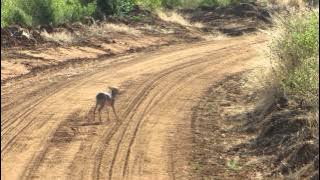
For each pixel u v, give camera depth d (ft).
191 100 92.17
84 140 70.28
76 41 151.33
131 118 80.64
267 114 75.15
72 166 61.31
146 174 59.00
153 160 63.16
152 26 191.21
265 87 84.79
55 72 118.73
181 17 210.38
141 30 183.11
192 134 72.69
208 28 204.74
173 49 157.79
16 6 160.25
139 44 163.22
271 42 89.97
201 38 185.37
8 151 66.13
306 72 74.90
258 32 196.85
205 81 108.99
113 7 194.59
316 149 57.82
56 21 164.25
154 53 149.38
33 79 110.42
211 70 122.11
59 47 142.31
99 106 86.94
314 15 83.71
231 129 74.38
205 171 59.67
